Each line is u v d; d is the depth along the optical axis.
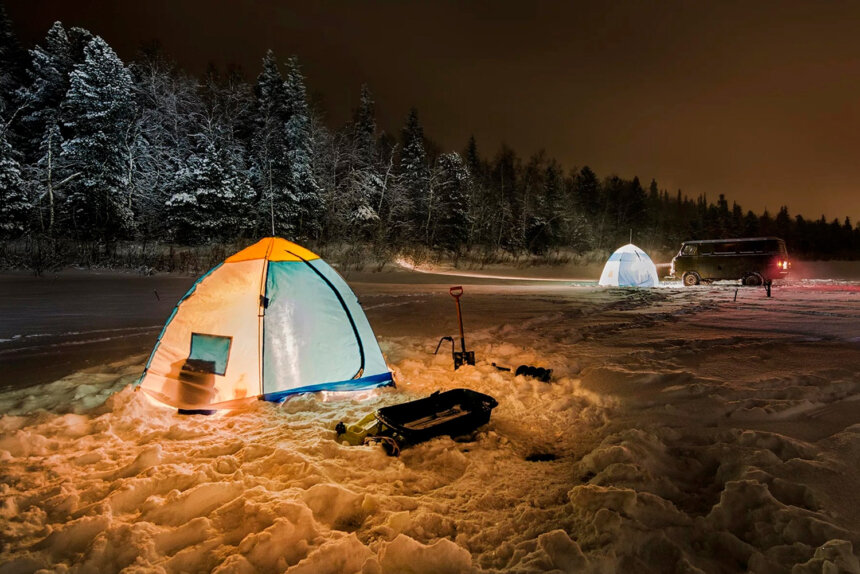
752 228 68.88
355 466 3.49
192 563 2.35
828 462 3.19
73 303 13.01
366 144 45.88
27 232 26.97
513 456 3.72
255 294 5.16
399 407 4.27
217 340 5.08
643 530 2.50
